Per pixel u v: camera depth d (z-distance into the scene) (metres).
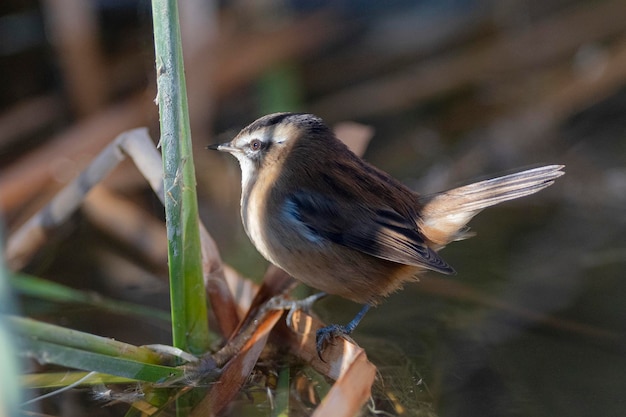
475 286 11.85
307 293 11.35
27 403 8.69
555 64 16.19
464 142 15.22
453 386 9.61
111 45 15.60
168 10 8.03
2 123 14.39
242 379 8.87
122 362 8.09
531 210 13.98
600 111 15.59
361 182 9.85
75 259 12.45
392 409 9.09
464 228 10.12
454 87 15.93
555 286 11.82
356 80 15.98
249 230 10.04
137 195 13.62
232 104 14.99
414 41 16.62
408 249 9.32
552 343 10.54
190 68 14.39
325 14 16.44
